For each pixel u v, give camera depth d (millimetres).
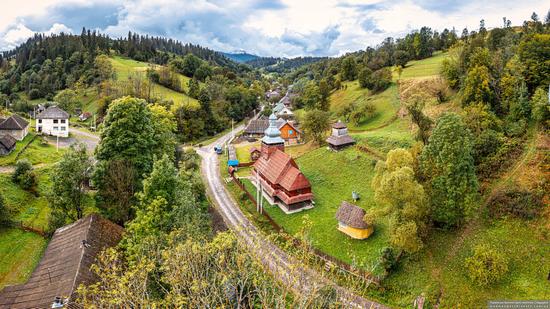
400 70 116938
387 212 47844
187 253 26031
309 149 91375
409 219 45469
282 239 55625
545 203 46219
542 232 44062
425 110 83000
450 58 102938
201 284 22922
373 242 51531
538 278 40469
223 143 120188
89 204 57969
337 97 140250
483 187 51875
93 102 154375
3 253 46125
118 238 42500
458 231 48312
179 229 33375
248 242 29219
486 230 47062
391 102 104062
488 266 41594
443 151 46156
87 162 51781
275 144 75438
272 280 26797
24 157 76500
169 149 67625
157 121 69562
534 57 63562
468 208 45688
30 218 55875
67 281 32125
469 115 60250
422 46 145625
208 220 42406
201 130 132750
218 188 78188
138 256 31500
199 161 97500
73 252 36844
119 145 53688
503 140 55562
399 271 46156
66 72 185500
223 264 26594
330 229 56500
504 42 94625
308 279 25906
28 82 179750
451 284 42688
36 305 30578
